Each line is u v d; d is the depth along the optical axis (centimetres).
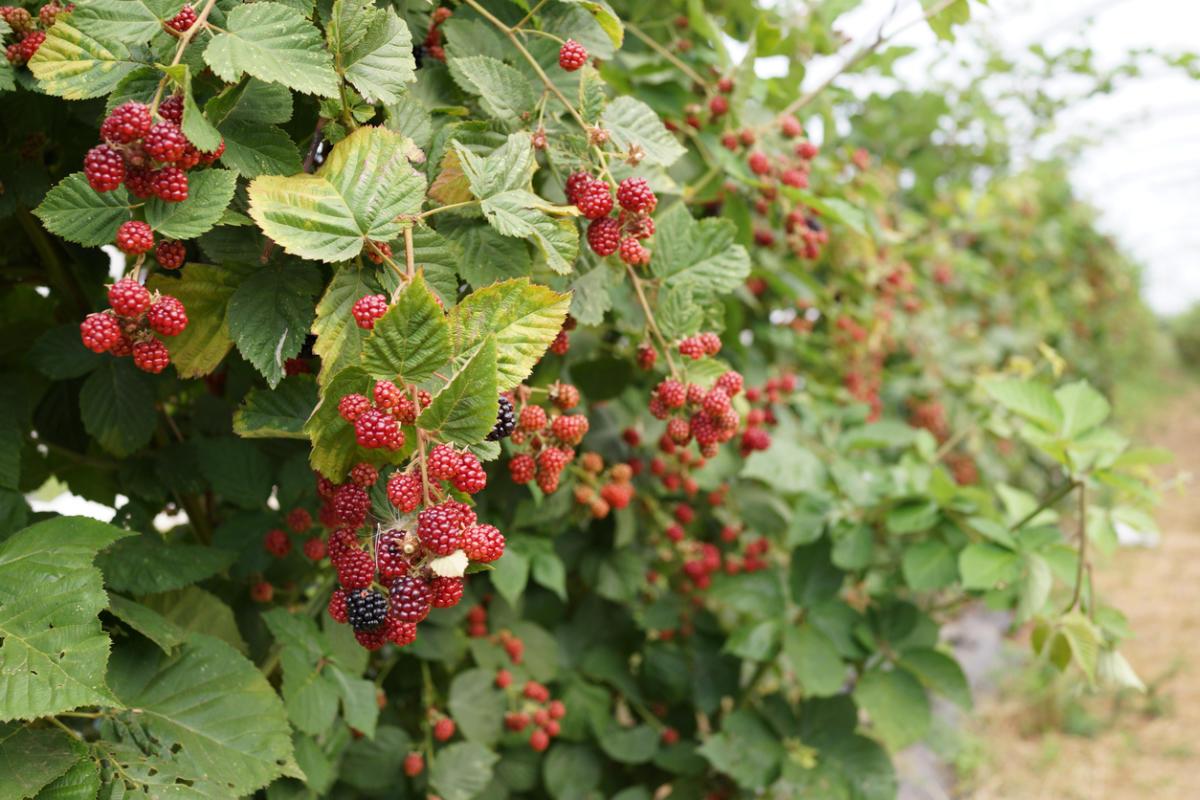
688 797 109
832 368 156
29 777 54
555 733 97
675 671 113
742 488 114
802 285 117
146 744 60
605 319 86
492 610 100
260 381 72
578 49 60
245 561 76
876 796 101
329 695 73
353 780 87
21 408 71
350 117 54
